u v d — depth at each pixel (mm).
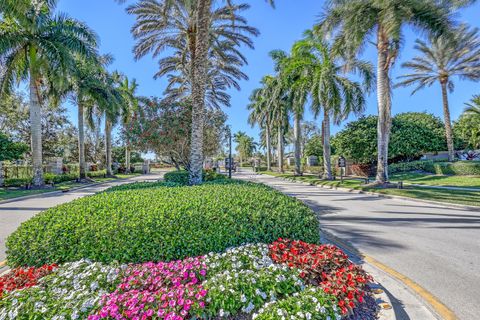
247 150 75625
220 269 2801
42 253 3238
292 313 2084
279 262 2988
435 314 2707
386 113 13656
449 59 20828
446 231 5867
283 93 22688
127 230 3285
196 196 4453
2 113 22750
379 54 13570
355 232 5832
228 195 4523
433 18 11656
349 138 25328
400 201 10430
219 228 3471
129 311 2061
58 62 14227
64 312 2057
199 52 8789
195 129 8688
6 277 2891
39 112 16188
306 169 34562
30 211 9031
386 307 2570
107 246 3223
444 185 14977
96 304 2172
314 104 17828
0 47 13070
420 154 25234
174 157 12758
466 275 3639
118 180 25422
